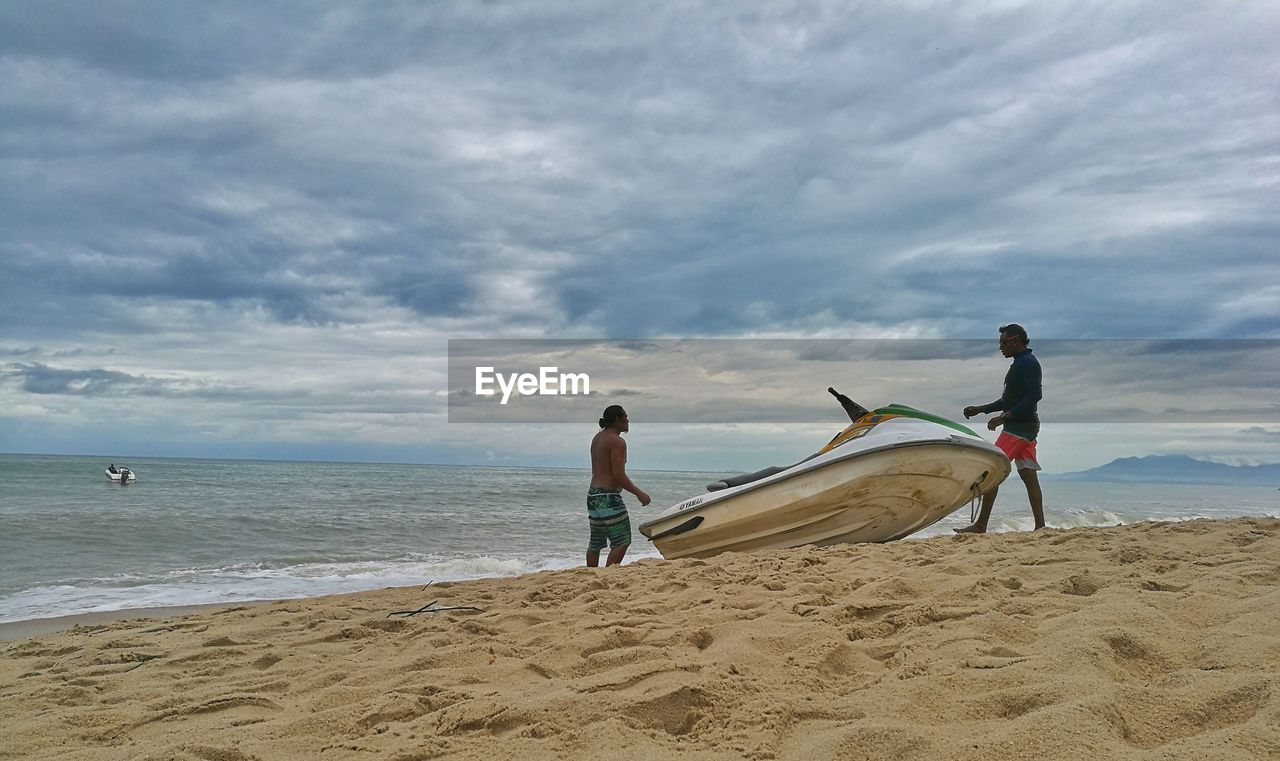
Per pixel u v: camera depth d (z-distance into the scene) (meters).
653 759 2.13
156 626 5.04
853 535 8.07
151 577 9.33
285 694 3.20
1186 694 2.17
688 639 3.47
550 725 2.45
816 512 7.83
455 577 9.64
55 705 3.19
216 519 15.68
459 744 2.36
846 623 3.49
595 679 2.91
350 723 2.66
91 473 37.94
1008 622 3.14
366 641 4.19
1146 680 2.49
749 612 3.88
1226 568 4.16
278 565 10.57
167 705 3.08
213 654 4.00
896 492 7.71
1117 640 2.74
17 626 6.25
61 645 4.46
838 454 7.65
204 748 2.38
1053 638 2.84
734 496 8.01
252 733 2.59
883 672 2.80
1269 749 1.76
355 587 8.70
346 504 21.33
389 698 2.83
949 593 3.89
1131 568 4.40
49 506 18.03
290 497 23.78
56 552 11.17
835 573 4.93
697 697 2.61
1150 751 1.83
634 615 4.08
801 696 2.58
